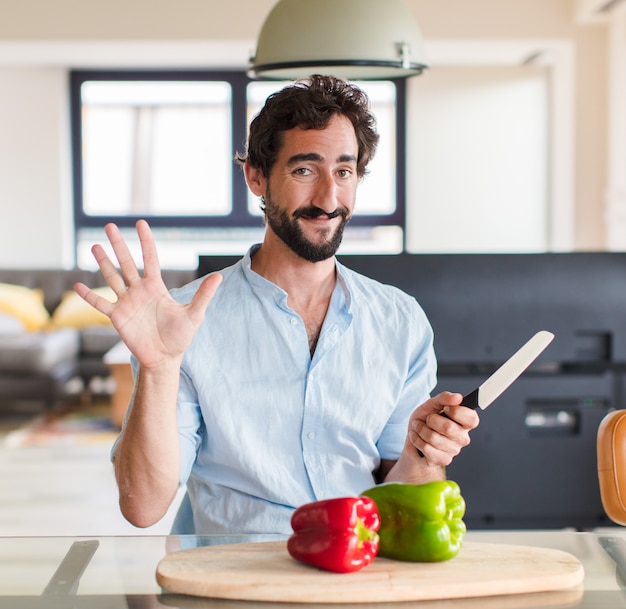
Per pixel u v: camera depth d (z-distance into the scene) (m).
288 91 1.67
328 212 1.65
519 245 8.56
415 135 8.52
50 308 7.64
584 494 3.03
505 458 3.01
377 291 1.80
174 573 1.24
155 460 1.49
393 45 2.71
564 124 7.53
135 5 6.96
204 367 1.69
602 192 7.21
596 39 7.07
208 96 8.60
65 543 1.39
